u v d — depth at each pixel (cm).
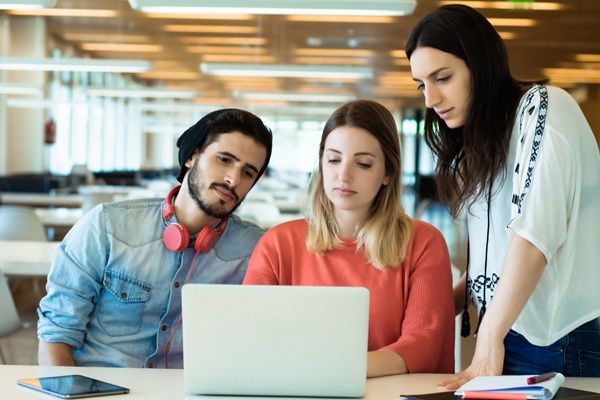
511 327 244
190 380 215
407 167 2970
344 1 583
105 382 228
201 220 290
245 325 213
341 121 266
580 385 234
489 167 247
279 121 3678
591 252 239
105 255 289
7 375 238
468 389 210
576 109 238
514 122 245
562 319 241
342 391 216
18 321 418
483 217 257
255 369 214
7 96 1476
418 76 251
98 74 2058
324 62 1853
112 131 2261
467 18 242
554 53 1636
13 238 729
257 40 1580
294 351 213
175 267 291
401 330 269
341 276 272
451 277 278
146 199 302
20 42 1461
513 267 229
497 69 243
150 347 292
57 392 215
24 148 1585
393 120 273
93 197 1002
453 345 272
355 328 213
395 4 580
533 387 206
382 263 269
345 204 263
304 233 282
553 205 228
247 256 298
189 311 212
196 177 284
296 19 1359
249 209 879
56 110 1712
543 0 1185
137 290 290
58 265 292
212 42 1616
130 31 1512
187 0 568
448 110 248
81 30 1530
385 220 271
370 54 1728
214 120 283
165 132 2933
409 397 212
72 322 287
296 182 2391
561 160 229
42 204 1127
